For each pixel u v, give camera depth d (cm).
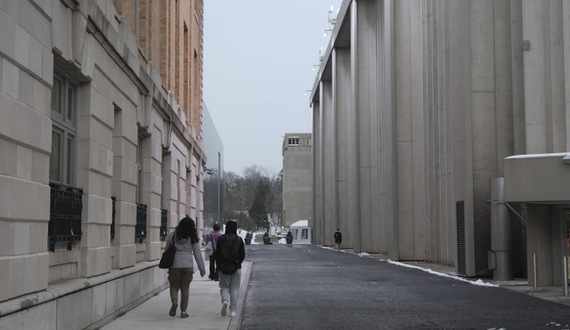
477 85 2469
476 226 2414
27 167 756
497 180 2286
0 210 672
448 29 2914
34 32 777
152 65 1650
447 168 2953
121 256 1287
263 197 13188
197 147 2856
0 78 674
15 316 700
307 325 1209
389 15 3912
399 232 3734
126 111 1339
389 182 3928
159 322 1188
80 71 981
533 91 2289
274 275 2512
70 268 998
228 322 1202
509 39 2473
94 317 1062
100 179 1128
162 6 2000
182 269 1264
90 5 1009
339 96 6228
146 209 1653
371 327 1183
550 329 1164
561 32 2238
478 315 1347
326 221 7181
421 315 1345
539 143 2277
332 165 7138
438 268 2923
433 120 3231
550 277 1986
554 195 1817
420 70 3753
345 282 2186
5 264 681
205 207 3872
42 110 809
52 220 899
